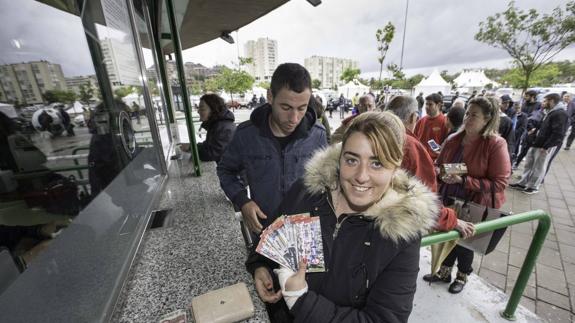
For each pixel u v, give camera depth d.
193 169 2.51
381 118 0.67
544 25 7.79
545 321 1.85
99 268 0.84
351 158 0.68
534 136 4.82
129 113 1.43
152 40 2.52
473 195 1.80
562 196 4.03
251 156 1.38
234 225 1.44
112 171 1.06
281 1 2.93
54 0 0.81
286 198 0.97
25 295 0.54
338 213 0.82
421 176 1.44
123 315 0.86
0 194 0.52
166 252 1.20
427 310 1.75
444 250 1.40
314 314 0.68
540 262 2.46
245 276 1.05
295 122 1.22
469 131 1.79
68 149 0.76
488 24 8.95
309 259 0.79
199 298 0.84
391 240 0.70
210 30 4.58
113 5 1.39
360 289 0.74
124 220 1.11
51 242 0.64
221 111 2.25
